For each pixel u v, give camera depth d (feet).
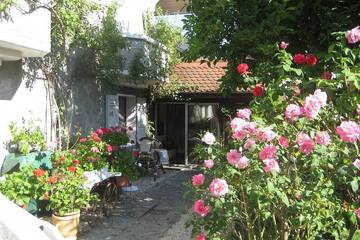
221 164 11.66
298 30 18.53
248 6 18.15
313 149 10.23
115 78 37.91
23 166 22.00
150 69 41.27
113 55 35.47
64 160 22.38
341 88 11.66
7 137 26.63
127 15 44.98
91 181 23.48
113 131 30.89
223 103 47.29
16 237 9.14
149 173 42.91
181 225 23.88
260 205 10.83
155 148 43.98
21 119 28.09
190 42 20.07
